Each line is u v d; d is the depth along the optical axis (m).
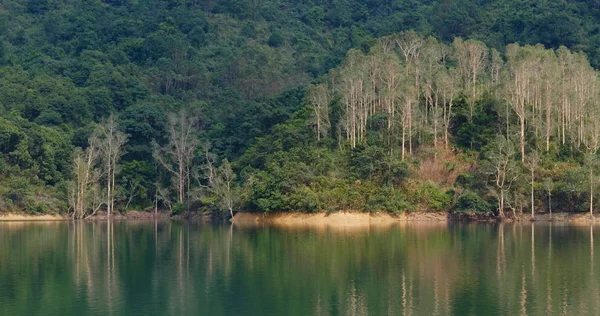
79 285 68.81
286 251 90.00
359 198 132.38
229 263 81.12
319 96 155.38
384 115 149.38
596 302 59.41
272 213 138.12
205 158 169.00
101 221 157.12
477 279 69.38
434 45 175.62
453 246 93.06
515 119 146.88
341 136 151.25
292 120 164.50
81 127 187.62
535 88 147.25
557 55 176.88
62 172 168.62
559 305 58.44
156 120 182.25
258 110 175.50
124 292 65.50
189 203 162.62
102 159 169.25
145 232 122.00
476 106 153.25
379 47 174.62
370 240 101.06
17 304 60.88
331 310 57.59
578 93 148.62
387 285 66.94
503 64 188.50
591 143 142.25
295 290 65.25
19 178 156.75
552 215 132.62
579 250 88.31
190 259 84.62
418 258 82.56
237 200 145.25
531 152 137.50
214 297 62.97
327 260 81.94
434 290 64.44
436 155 143.25
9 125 160.88
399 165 134.25
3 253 91.06
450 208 134.12
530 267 75.88
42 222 151.50
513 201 131.88
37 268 78.75
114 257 87.00
